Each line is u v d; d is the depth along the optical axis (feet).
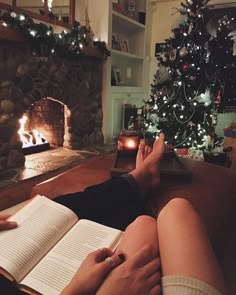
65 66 9.77
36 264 2.38
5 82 7.86
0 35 6.98
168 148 5.69
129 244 2.10
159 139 4.55
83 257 2.39
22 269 2.28
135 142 5.64
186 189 4.26
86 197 3.39
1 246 2.48
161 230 2.14
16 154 8.62
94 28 11.48
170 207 2.31
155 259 1.93
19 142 8.73
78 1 11.03
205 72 10.01
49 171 8.58
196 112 10.28
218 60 10.18
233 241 3.41
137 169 3.97
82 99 10.98
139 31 14.19
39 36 7.89
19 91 8.32
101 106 12.19
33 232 2.67
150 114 11.26
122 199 3.52
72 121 10.66
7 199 7.11
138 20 13.85
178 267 1.75
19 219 2.91
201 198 3.97
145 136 10.58
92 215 3.30
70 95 10.27
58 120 10.98
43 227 2.75
